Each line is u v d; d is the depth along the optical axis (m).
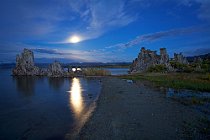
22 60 153.12
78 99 48.28
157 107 35.19
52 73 137.12
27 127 27.23
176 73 105.94
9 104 43.53
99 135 23.47
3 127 27.33
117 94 50.38
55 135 24.27
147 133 23.34
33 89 71.50
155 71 125.06
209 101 39.53
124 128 25.22
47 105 41.88
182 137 21.98
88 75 133.00
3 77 134.12
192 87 55.91
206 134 22.72
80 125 27.55
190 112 31.66
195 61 163.62
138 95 47.72
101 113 32.56
